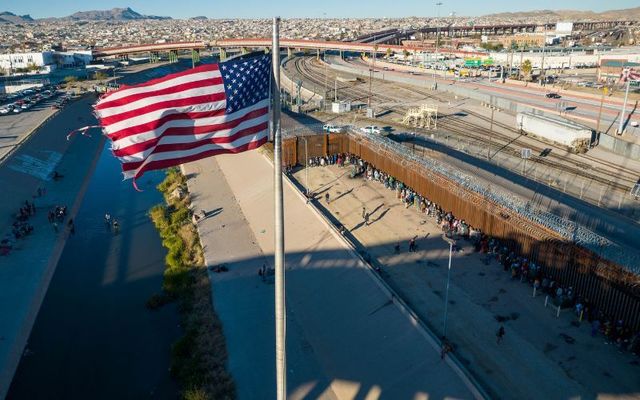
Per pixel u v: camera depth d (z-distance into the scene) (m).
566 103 115.75
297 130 90.62
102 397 36.31
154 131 18.69
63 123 119.50
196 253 55.75
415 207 62.00
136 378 38.12
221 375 36.19
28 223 66.50
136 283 52.09
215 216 66.50
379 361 34.62
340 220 59.12
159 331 43.69
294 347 38.12
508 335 36.25
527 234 45.09
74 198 77.56
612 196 59.84
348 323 39.22
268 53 20.48
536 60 183.25
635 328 34.81
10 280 51.91
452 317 38.59
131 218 70.00
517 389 31.00
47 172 88.00
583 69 176.50
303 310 42.78
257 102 20.00
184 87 18.77
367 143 78.94
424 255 49.25
